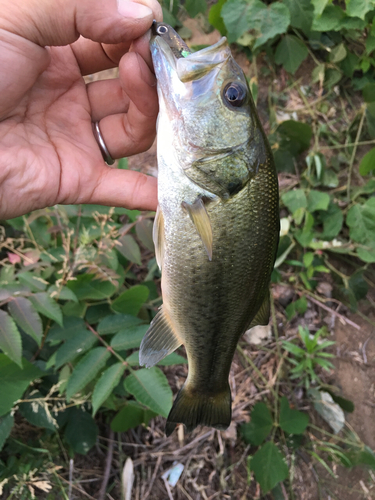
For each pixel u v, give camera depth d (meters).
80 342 0.23
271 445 0.29
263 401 0.32
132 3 0.16
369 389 0.34
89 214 0.25
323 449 0.31
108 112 0.21
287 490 0.30
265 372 0.33
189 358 0.19
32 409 0.23
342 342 0.35
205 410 0.20
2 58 0.16
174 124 0.17
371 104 0.37
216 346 0.19
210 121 0.17
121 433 0.28
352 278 0.35
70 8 0.16
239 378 0.32
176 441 0.29
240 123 0.17
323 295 0.36
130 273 0.29
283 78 0.39
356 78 0.39
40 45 0.17
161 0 0.36
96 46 0.20
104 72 0.35
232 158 0.17
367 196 0.37
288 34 0.37
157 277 0.32
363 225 0.35
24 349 0.25
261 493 0.30
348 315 0.36
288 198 0.34
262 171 0.17
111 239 0.26
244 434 0.30
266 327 0.34
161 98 0.16
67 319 0.24
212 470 0.29
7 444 0.24
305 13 0.36
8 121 0.18
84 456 0.27
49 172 0.19
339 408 0.33
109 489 0.27
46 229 0.26
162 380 0.22
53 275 0.26
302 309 0.34
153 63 0.16
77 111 0.20
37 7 0.16
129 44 0.19
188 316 0.18
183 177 0.17
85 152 0.20
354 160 0.38
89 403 0.25
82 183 0.19
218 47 0.16
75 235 0.25
